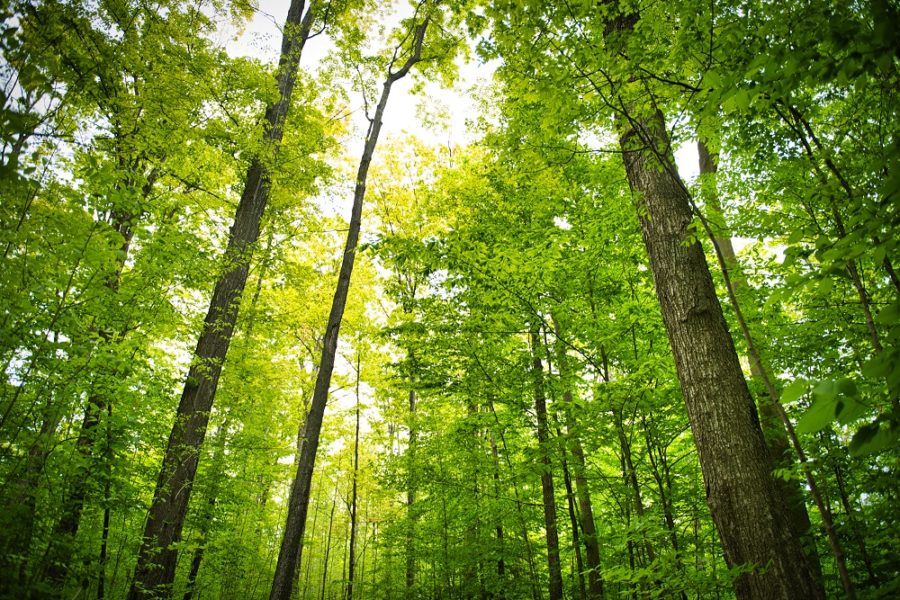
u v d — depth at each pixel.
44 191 3.69
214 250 7.67
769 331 5.58
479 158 11.95
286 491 18.30
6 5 2.98
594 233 6.28
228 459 9.99
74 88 4.01
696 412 3.80
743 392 3.72
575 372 6.65
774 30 2.39
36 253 3.68
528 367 7.26
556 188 7.23
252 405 11.15
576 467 6.11
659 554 4.52
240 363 10.57
